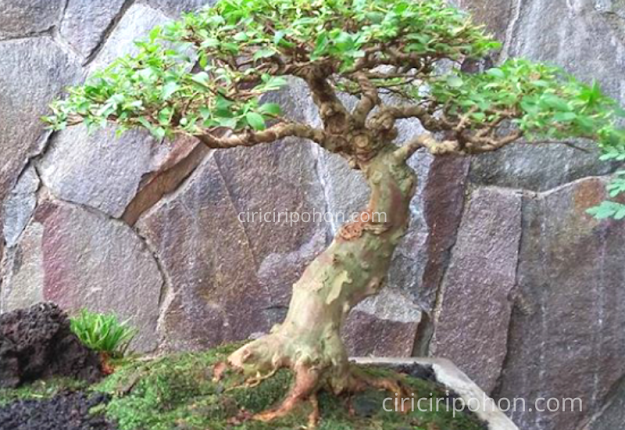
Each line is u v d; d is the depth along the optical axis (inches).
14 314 43.0
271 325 57.6
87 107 34.1
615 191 40.4
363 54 31.8
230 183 56.8
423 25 35.1
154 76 33.2
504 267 55.7
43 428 36.3
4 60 56.3
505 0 55.0
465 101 36.1
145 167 56.5
